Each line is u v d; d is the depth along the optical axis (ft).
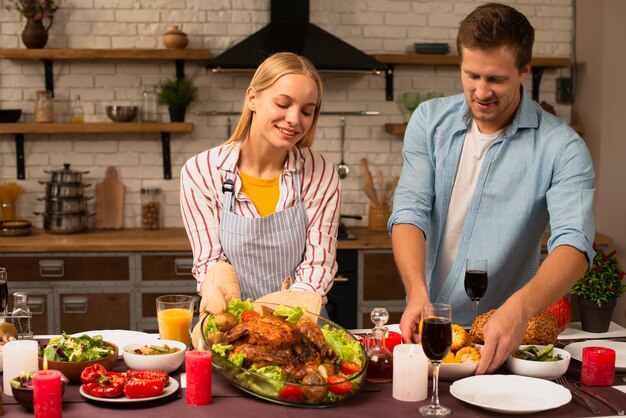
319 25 16.46
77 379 6.51
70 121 16.14
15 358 6.34
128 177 16.39
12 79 16.01
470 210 8.17
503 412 5.88
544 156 7.89
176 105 15.60
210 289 7.07
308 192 8.27
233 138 8.25
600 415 5.93
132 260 14.42
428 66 16.75
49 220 15.43
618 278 8.74
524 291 6.81
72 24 16.01
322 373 6.11
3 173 16.19
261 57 14.80
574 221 7.47
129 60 16.15
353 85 16.61
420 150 8.47
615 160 15.70
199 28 16.26
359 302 14.90
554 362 6.72
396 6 16.53
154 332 14.55
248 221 8.02
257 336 6.25
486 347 6.51
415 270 7.54
